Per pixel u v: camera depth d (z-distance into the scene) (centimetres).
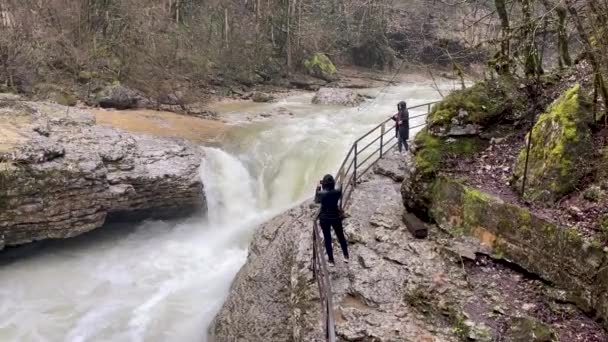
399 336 689
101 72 2425
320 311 771
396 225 977
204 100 2627
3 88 2070
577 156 801
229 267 1276
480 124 1011
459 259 819
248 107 2567
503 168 940
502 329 674
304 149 1762
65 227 1299
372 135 1902
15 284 1196
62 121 1566
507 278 774
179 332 1035
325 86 3300
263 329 871
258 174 1680
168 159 1503
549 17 1089
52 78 2288
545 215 764
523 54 1191
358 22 3972
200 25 3122
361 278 821
